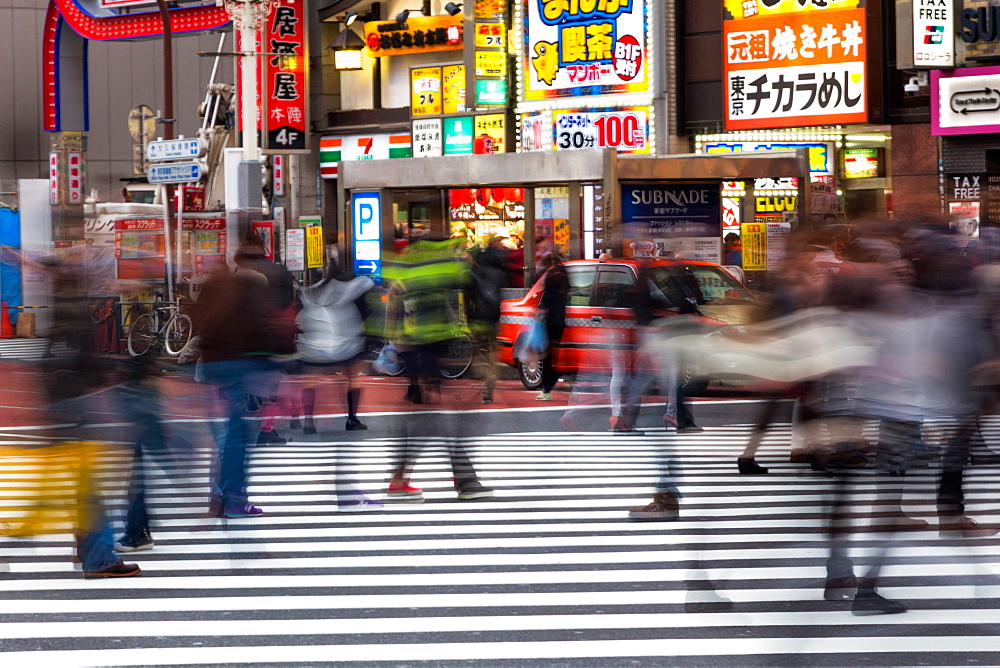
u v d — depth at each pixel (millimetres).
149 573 8609
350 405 16156
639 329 9422
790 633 7008
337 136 38562
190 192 26766
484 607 7602
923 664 6422
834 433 7664
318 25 38750
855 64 26750
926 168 26578
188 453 12766
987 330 7598
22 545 9703
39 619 7438
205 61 57000
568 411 16859
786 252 8984
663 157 23453
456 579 8297
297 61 34000
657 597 7801
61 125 39812
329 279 13867
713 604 7453
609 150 23031
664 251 23031
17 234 35125
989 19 24734
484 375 11727
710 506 10719
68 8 38281
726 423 16750
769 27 27531
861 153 28859
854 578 7648
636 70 29062
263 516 10578
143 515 9328
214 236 26281
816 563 8656
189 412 9586
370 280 13836
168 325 25109
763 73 27688
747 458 12406
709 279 18547
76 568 8766
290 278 11695
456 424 11227
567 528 9914
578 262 18906
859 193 29188
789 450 14109
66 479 8461
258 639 6973
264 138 29125
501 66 31547
